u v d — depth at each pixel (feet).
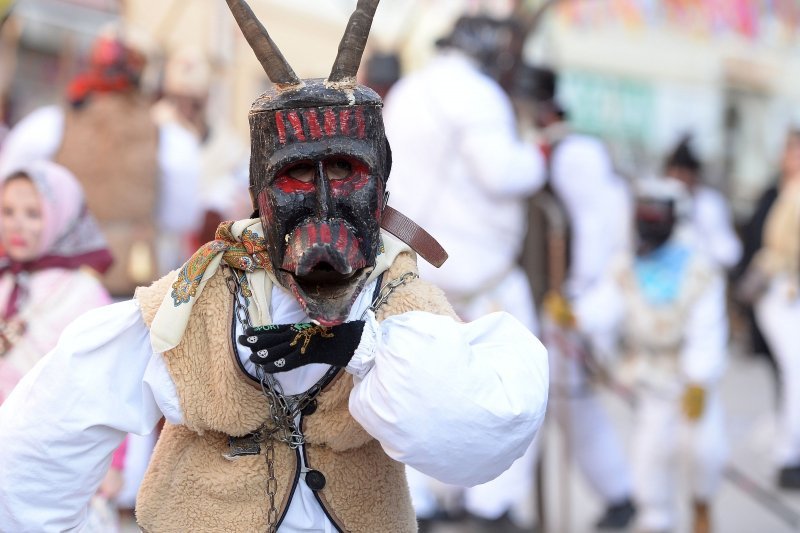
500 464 21.29
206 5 86.89
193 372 21.77
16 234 32.76
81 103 50.65
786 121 162.50
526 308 52.70
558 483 63.46
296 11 100.73
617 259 53.16
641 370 52.24
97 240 34.32
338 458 22.67
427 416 20.40
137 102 51.49
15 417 21.99
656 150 140.97
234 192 60.95
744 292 69.36
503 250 51.62
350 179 20.84
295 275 20.84
